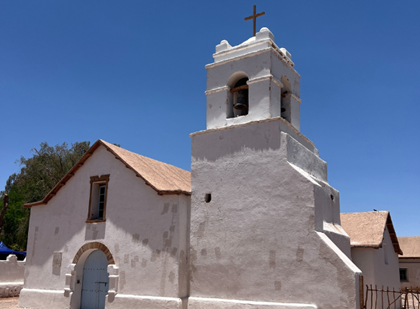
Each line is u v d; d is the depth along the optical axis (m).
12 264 20.41
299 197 11.87
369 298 14.74
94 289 15.23
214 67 14.84
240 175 13.16
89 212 15.73
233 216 12.95
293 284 11.38
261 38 14.23
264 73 13.62
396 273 18.47
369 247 15.14
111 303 14.02
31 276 16.66
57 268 15.96
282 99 14.97
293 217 11.83
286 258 11.67
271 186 12.45
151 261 13.73
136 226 14.43
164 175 16.03
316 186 11.96
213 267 12.92
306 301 11.06
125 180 15.20
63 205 16.62
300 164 13.34
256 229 12.41
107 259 14.74
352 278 10.50
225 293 12.51
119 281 14.23
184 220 13.84
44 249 16.61
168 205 13.90
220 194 13.40
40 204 17.22
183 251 13.52
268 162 12.70
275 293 11.62
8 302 17.91
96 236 15.28
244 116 13.69
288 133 13.48
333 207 14.77
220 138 13.90
